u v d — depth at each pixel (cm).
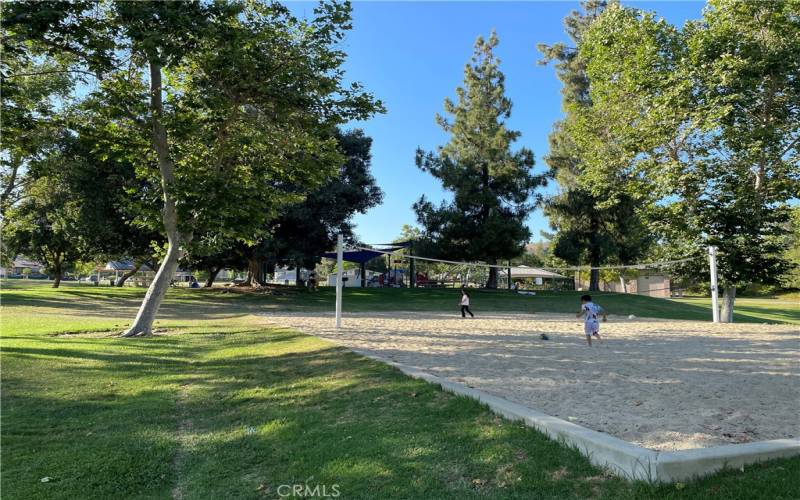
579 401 626
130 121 1413
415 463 445
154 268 4256
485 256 3459
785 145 2042
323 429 555
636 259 4222
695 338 1406
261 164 1598
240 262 3912
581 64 3875
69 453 521
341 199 3200
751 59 1908
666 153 2212
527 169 3503
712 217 2091
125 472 481
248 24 1364
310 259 3306
